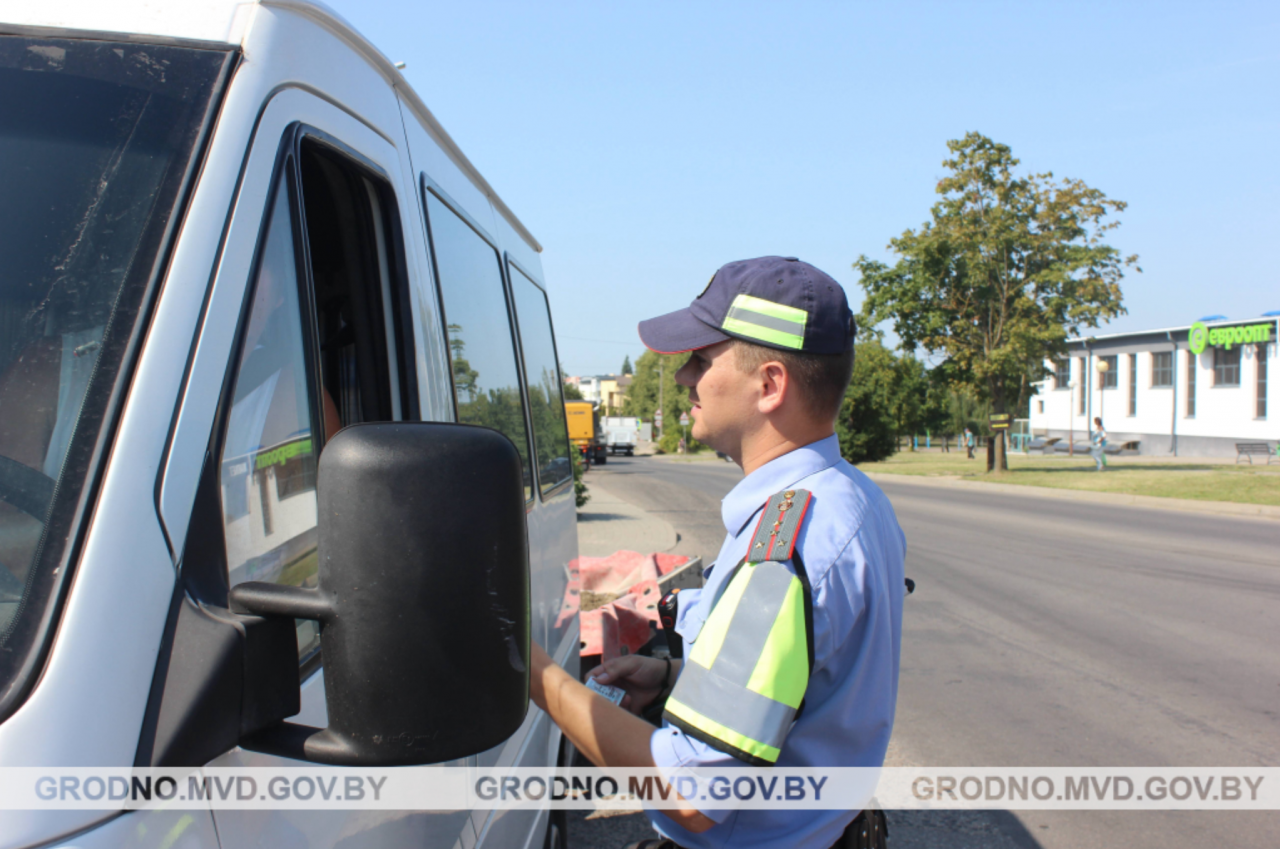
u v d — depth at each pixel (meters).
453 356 2.09
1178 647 6.92
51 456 0.97
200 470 1.02
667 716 1.28
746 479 1.47
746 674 1.22
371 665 0.90
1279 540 12.90
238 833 1.00
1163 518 15.92
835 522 1.32
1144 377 42.31
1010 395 26.64
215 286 1.08
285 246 1.27
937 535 13.48
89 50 1.21
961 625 7.65
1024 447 47.38
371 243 1.70
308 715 1.22
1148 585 9.45
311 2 1.44
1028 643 7.05
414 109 2.07
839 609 1.27
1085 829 3.96
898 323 26.36
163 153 1.14
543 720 2.74
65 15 1.23
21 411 0.99
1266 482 20.50
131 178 1.12
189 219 1.09
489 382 2.54
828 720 1.31
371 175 1.62
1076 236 24.73
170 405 1.01
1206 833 3.92
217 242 1.10
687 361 1.58
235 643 0.95
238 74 1.22
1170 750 4.86
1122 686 5.95
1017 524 14.97
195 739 0.91
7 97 1.17
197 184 1.12
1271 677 6.14
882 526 1.44
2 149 1.13
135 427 0.98
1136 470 26.98
